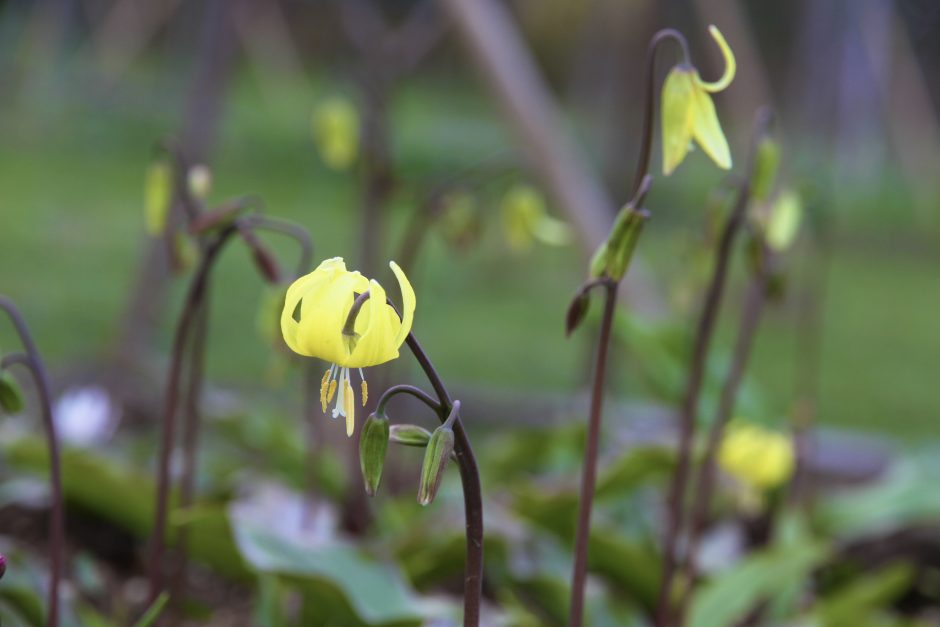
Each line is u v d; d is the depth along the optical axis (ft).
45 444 11.99
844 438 18.58
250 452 14.82
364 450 5.39
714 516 14.65
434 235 36.83
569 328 6.98
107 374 16.88
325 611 9.55
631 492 13.56
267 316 10.32
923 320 34.40
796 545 11.32
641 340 13.14
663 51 23.47
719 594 11.05
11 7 52.29
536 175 15.12
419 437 5.49
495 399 19.21
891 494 14.21
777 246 10.03
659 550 12.72
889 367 27.61
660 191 48.85
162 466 8.59
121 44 43.24
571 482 11.95
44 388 7.54
